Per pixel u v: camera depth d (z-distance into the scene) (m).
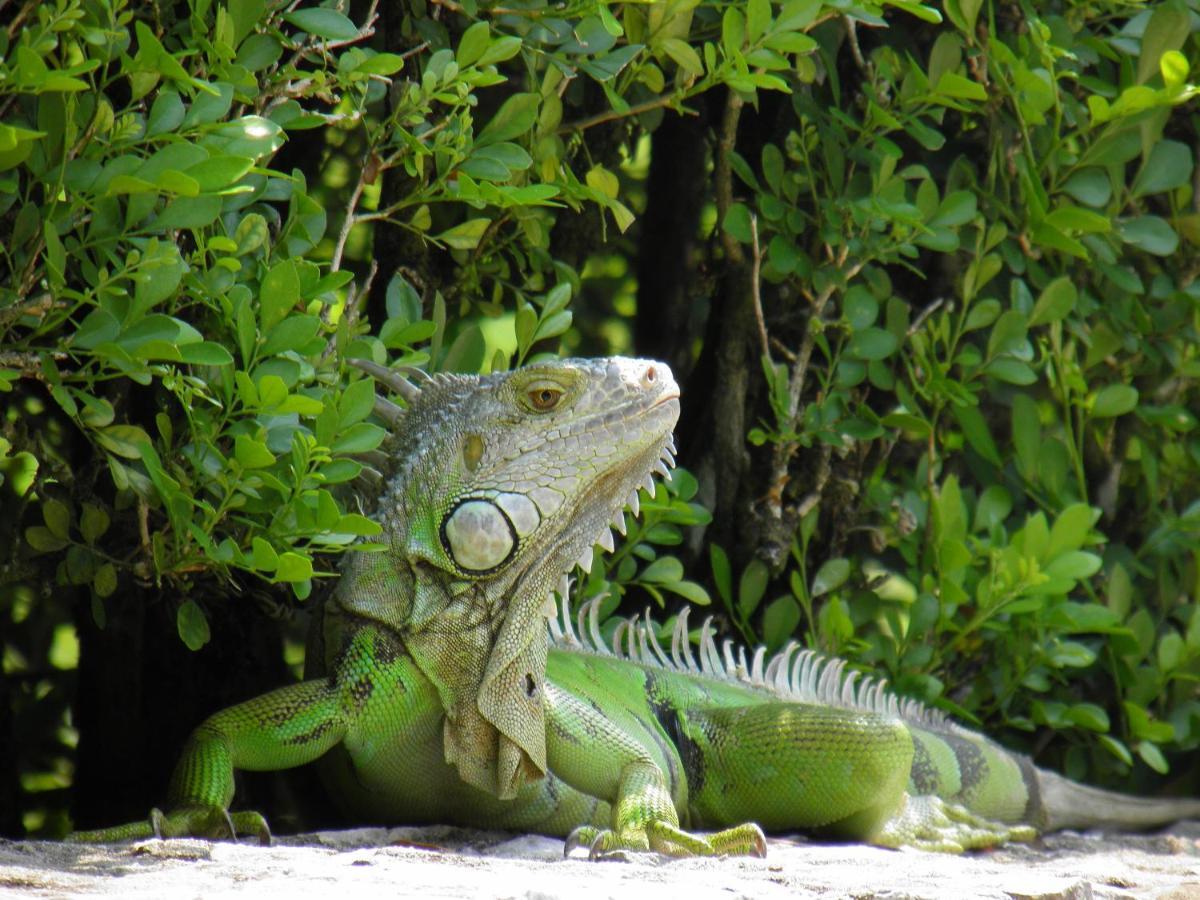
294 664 11.16
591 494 7.68
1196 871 8.30
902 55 11.41
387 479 7.92
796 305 11.30
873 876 6.60
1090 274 11.91
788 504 11.27
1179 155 11.27
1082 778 11.95
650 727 8.93
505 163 8.38
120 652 9.89
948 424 11.89
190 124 6.84
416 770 7.80
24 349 6.83
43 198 7.32
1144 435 12.41
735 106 10.56
